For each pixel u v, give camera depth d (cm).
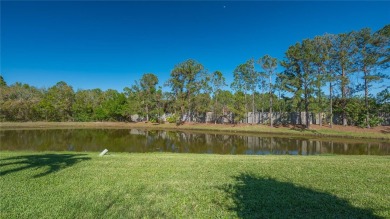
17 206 537
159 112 4909
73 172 811
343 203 563
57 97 4922
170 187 668
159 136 3231
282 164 992
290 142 2720
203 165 960
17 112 4631
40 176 757
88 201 565
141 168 888
